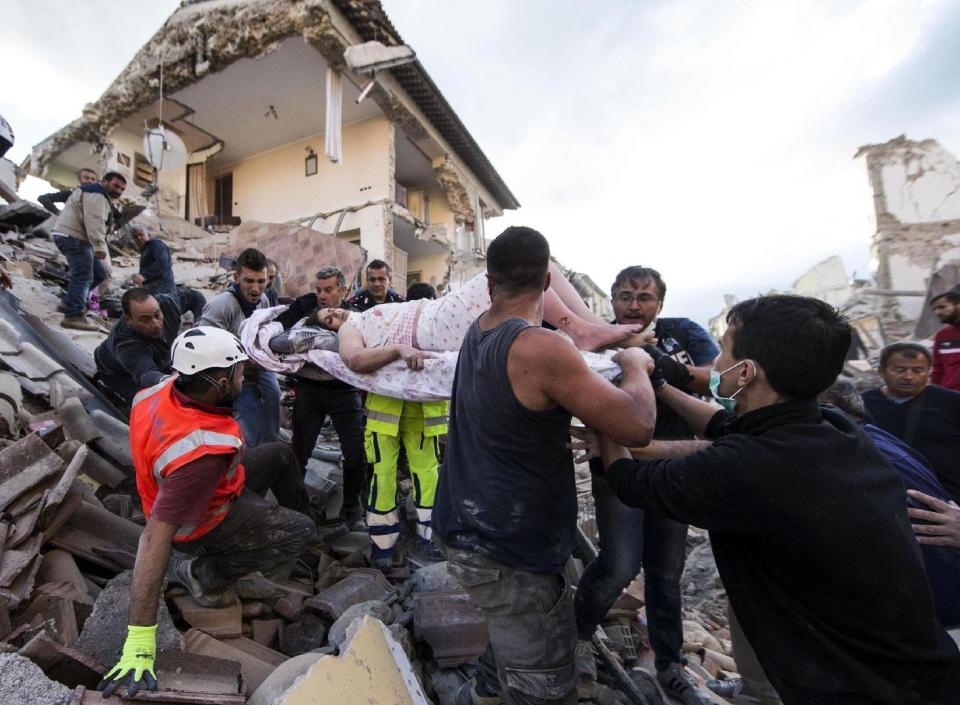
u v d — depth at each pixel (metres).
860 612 1.05
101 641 1.52
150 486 1.62
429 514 2.93
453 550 1.40
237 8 9.85
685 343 2.36
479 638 2.07
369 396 2.73
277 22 9.51
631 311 2.32
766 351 1.17
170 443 1.51
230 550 1.91
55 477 1.96
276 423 3.21
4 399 2.43
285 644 2.07
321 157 12.88
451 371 2.25
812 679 1.09
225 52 10.11
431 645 2.07
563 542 1.36
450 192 15.32
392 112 12.05
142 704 1.33
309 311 3.15
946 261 10.21
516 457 1.29
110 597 1.65
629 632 2.63
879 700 1.03
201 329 1.70
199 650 1.70
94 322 5.08
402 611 2.34
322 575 2.63
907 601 1.04
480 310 2.29
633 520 2.03
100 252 4.86
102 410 3.10
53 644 1.37
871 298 10.92
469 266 15.73
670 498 1.19
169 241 10.37
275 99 11.70
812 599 1.09
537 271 1.38
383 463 2.70
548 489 1.32
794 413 1.17
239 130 12.84
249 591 2.14
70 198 4.73
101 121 12.43
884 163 11.02
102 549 2.02
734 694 2.22
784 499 1.07
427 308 2.43
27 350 2.99
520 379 1.24
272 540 2.00
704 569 4.56
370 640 1.68
